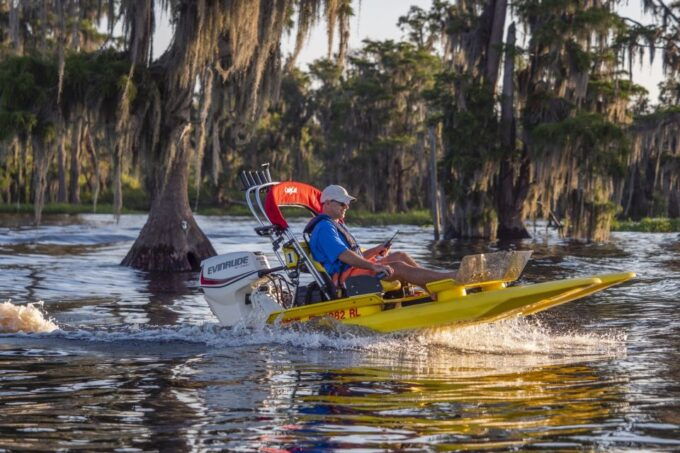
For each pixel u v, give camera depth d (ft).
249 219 221.87
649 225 173.37
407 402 24.39
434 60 256.52
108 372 29.09
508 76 141.69
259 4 81.56
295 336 35.01
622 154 130.82
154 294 56.75
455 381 27.22
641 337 37.01
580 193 133.08
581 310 46.96
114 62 81.25
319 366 29.81
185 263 80.12
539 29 135.64
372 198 249.55
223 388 26.40
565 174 131.85
